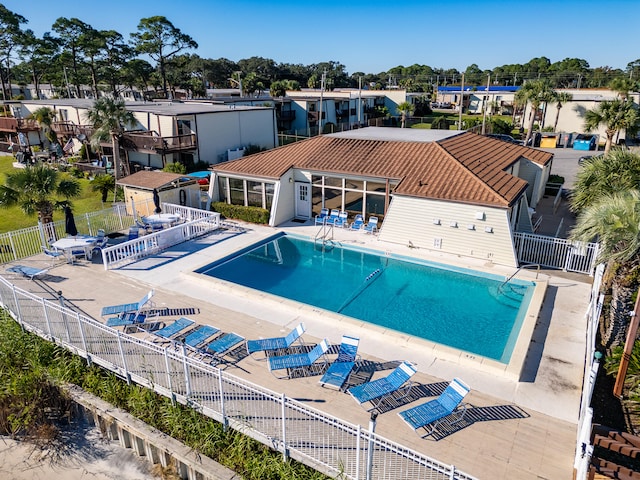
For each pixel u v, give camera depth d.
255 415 9.22
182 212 23.16
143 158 36.44
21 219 25.14
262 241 20.78
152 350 10.40
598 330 12.70
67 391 11.29
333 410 9.41
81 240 17.95
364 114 67.75
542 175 25.09
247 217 23.50
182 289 15.68
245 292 15.03
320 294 15.98
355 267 18.48
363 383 10.30
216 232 22.08
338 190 22.45
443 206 18.30
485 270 17.08
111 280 16.36
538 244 17.36
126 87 82.69
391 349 11.88
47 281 16.17
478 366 10.91
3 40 68.44
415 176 20.03
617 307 11.50
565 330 12.77
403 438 8.61
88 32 69.44
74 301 14.61
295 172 23.36
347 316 13.44
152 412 10.18
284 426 8.31
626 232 10.13
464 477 7.68
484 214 17.44
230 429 9.33
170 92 79.25
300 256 19.77
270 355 11.54
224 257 18.67
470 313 14.54
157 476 9.89
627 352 9.52
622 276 11.31
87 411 11.34
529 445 8.47
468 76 140.00
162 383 10.43
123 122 31.92
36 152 42.75
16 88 87.94
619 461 8.04
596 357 8.51
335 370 10.32
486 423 9.06
